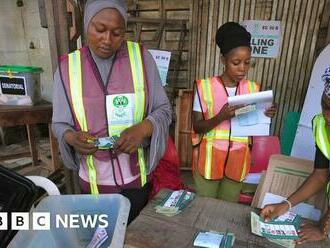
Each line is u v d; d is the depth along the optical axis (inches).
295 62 104.3
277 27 101.5
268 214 37.1
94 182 43.6
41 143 141.0
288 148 95.9
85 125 40.8
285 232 34.2
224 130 54.9
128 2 110.7
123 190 44.2
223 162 56.2
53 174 87.3
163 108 43.9
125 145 38.3
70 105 40.4
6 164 113.3
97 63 40.0
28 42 139.9
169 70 113.6
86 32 38.2
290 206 37.9
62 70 40.2
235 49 49.7
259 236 33.7
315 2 96.4
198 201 40.9
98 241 34.0
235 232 34.3
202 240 31.9
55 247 36.0
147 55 42.6
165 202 39.9
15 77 78.3
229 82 54.6
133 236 33.1
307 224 36.1
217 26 106.0
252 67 107.9
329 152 36.4
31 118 79.4
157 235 33.3
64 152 42.7
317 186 38.5
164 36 111.7
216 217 37.2
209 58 110.3
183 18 108.3
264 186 44.6
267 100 48.2
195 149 58.5
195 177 59.4
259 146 68.6
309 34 100.3
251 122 53.6
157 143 42.1
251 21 102.2
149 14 110.7
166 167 68.2
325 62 81.9
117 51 40.6
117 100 39.9
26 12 134.7
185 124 102.9
